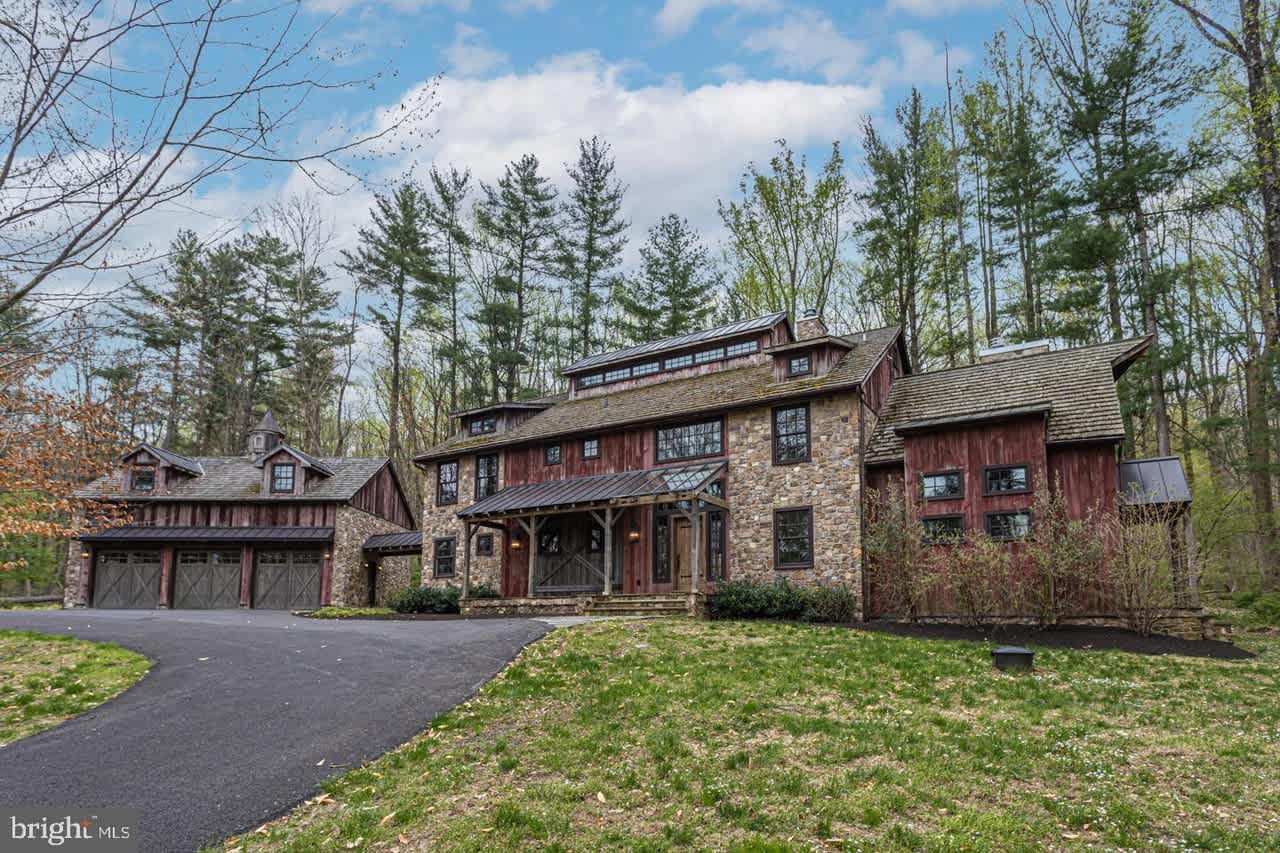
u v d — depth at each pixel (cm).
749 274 3312
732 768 757
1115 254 2462
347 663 1281
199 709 1017
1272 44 1930
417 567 3841
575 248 4059
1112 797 684
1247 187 2408
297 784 761
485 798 710
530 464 2595
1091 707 988
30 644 1494
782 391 2109
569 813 668
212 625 1823
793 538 2027
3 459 1125
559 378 4288
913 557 1795
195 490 3169
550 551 2445
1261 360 2272
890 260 3175
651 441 2339
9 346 683
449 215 4022
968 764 763
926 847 591
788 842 602
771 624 1669
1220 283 2892
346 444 5159
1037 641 1475
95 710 1028
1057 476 1733
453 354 3856
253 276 4297
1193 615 1511
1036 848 593
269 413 3516
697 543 1936
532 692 1055
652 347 2653
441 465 2859
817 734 859
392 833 645
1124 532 1581
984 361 2278
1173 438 3234
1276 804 677
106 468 1427
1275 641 1586
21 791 743
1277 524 2281
